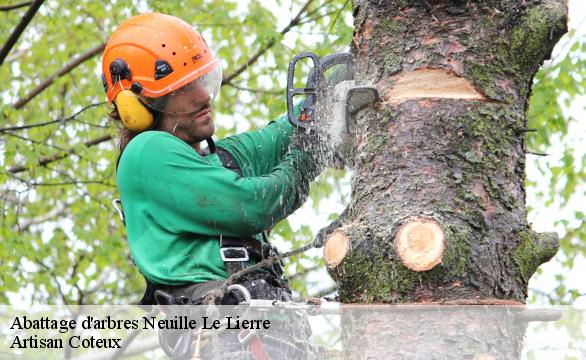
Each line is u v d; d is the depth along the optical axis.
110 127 13.09
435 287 4.71
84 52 14.80
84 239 13.84
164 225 5.66
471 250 4.75
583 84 13.00
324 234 5.63
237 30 14.16
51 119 14.57
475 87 5.03
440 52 5.07
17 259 13.08
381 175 5.00
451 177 4.89
